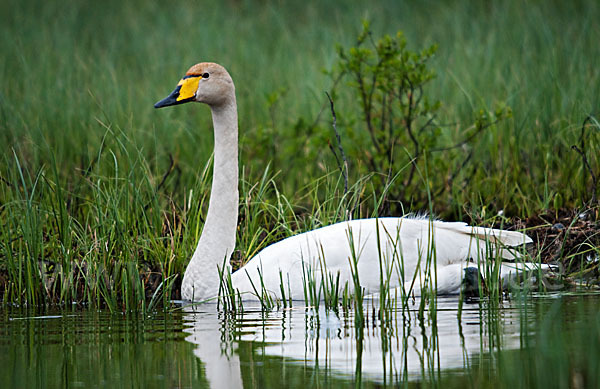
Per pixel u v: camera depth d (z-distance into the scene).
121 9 31.41
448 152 16.22
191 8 31.41
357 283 8.84
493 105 17.56
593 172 14.36
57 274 11.16
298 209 14.93
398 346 7.75
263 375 6.91
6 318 9.77
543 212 13.45
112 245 11.55
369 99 15.77
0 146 15.58
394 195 14.98
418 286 10.62
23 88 20.14
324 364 7.20
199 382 6.73
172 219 13.16
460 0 27.95
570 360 7.08
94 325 9.20
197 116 19.42
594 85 17.12
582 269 10.99
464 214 14.24
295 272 10.65
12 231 12.20
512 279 10.73
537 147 15.95
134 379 6.89
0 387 6.77
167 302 10.90
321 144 15.27
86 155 16.05
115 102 18.56
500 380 6.62
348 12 29.33
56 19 29.09
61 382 6.88
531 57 20.23
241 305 9.97
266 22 29.64
